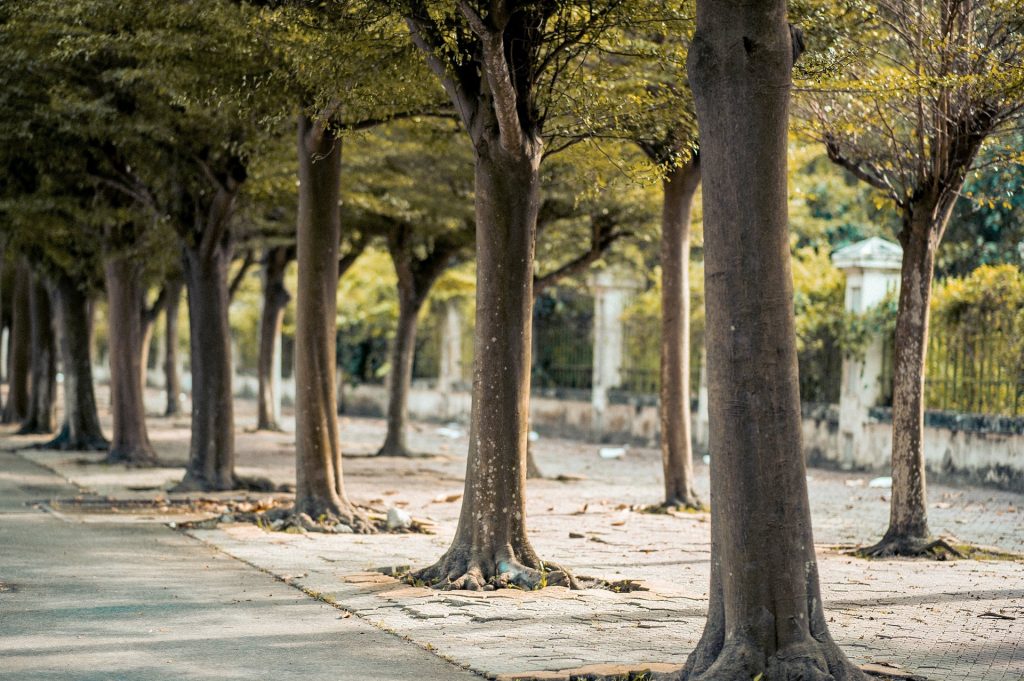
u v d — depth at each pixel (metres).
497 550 10.45
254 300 51.00
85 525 14.07
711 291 6.65
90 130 16.41
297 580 10.41
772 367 6.54
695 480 21.70
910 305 12.59
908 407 12.53
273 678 6.89
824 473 22.47
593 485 20.23
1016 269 19.58
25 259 28.64
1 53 14.98
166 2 12.59
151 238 20.77
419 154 19.45
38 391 31.02
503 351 10.52
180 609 9.04
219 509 15.86
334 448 14.49
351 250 24.83
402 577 10.56
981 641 8.20
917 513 12.48
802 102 13.21
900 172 12.91
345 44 10.98
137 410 22.91
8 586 9.85
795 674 6.37
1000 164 13.22
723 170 6.58
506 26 10.45
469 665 7.23
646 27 11.15
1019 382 19.03
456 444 30.08
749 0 6.53
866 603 9.65
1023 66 11.72
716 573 6.70
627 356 30.44
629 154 16.70
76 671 7.00
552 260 25.00
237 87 13.54
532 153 10.57
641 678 6.89
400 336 25.02
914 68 12.46
